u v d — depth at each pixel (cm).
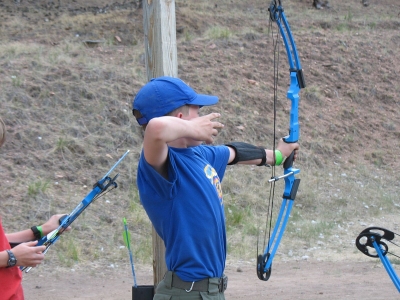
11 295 481
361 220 1761
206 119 478
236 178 1830
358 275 1249
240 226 1593
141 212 1563
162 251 777
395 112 2575
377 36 3061
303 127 2294
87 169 1712
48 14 3209
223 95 2264
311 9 3631
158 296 493
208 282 481
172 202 478
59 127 1839
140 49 2497
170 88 500
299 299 1048
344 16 3466
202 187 484
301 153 2120
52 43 2594
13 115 1816
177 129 455
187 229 476
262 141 2108
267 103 2317
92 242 1386
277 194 1811
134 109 511
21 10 3281
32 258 484
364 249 703
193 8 3281
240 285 1148
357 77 2689
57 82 2023
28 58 2189
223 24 3031
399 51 2955
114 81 2123
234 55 2566
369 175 2125
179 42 2616
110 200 1599
